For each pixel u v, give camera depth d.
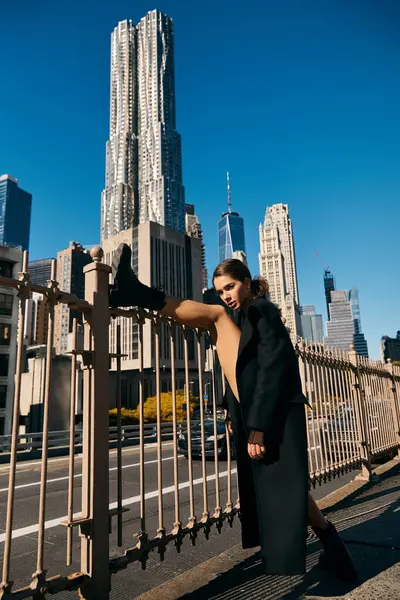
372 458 5.88
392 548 2.91
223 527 4.34
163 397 43.44
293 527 1.94
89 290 2.27
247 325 2.20
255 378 2.13
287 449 2.03
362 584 2.34
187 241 140.50
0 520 5.25
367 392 6.27
